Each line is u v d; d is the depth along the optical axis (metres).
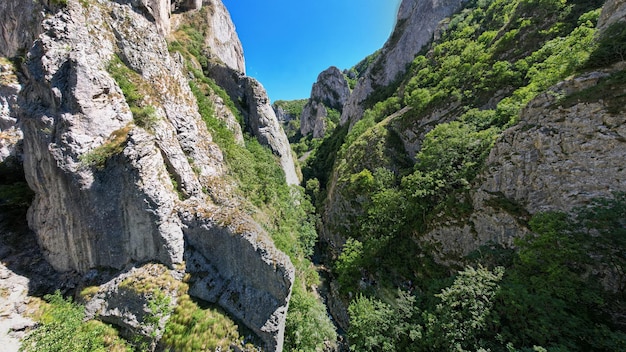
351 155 53.66
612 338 12.95
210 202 21.42
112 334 14.29
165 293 15.47
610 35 20.39
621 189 16.78
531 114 22.91
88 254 16.41
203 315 15.32
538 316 14.93
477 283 18.41
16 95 20.77
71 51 17.17
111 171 16.16
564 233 17.14
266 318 15.91
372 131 53.38
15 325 13.48
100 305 15.07
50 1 19.69
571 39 30.59
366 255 34.00
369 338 20.83
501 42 44.47
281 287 16.36
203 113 30.84
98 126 16.92
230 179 26.36
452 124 35.25
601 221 15.62
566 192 19.41
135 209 16.19
